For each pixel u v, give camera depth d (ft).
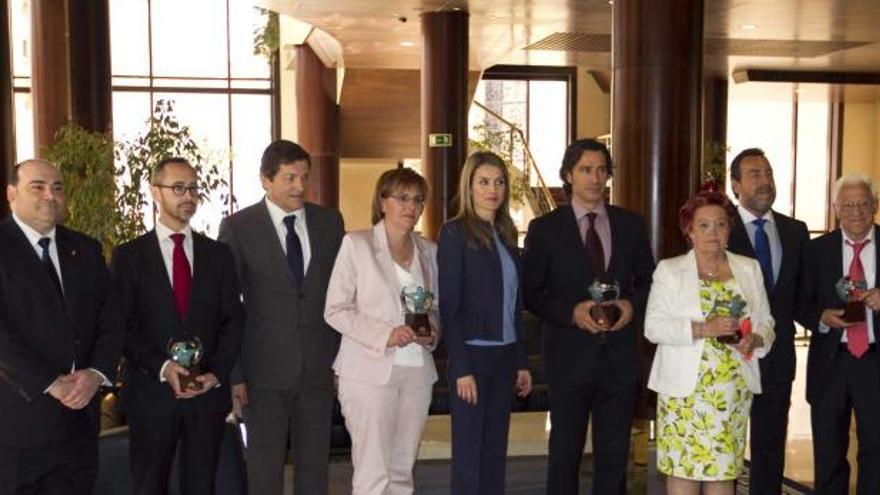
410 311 10.38
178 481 10.88
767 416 11.93
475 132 44.52
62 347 9.56
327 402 11.41
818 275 11.76
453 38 30.60
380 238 10.89
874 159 51.49
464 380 10.57
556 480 11.30
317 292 11.27
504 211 11.03
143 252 10.36
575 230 11.24
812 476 15.87
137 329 10.29
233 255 10.85
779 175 51.70
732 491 10.78
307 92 42.55
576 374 11.09
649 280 11.41
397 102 44.73
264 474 11.10
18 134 45.42
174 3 47.37
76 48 28.50
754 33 33.86
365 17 32.04
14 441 9.41
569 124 50.08
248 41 48.03
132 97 47.29
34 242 9.68
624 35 20.25
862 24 31.91
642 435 15.02
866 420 11.41
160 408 10.05
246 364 11.14
